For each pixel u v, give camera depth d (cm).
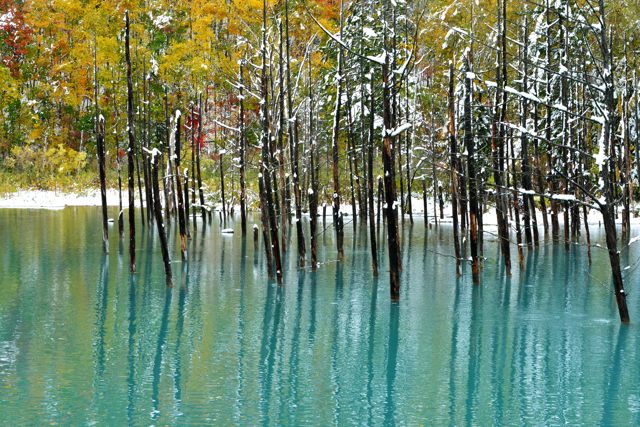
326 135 4541
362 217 4447
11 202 5716
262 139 2417
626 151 3325
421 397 1305
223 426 1154
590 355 1566
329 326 1814
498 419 1194
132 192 2997
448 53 4091
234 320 1870
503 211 2717
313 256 2634
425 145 4478
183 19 6719
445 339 1698
